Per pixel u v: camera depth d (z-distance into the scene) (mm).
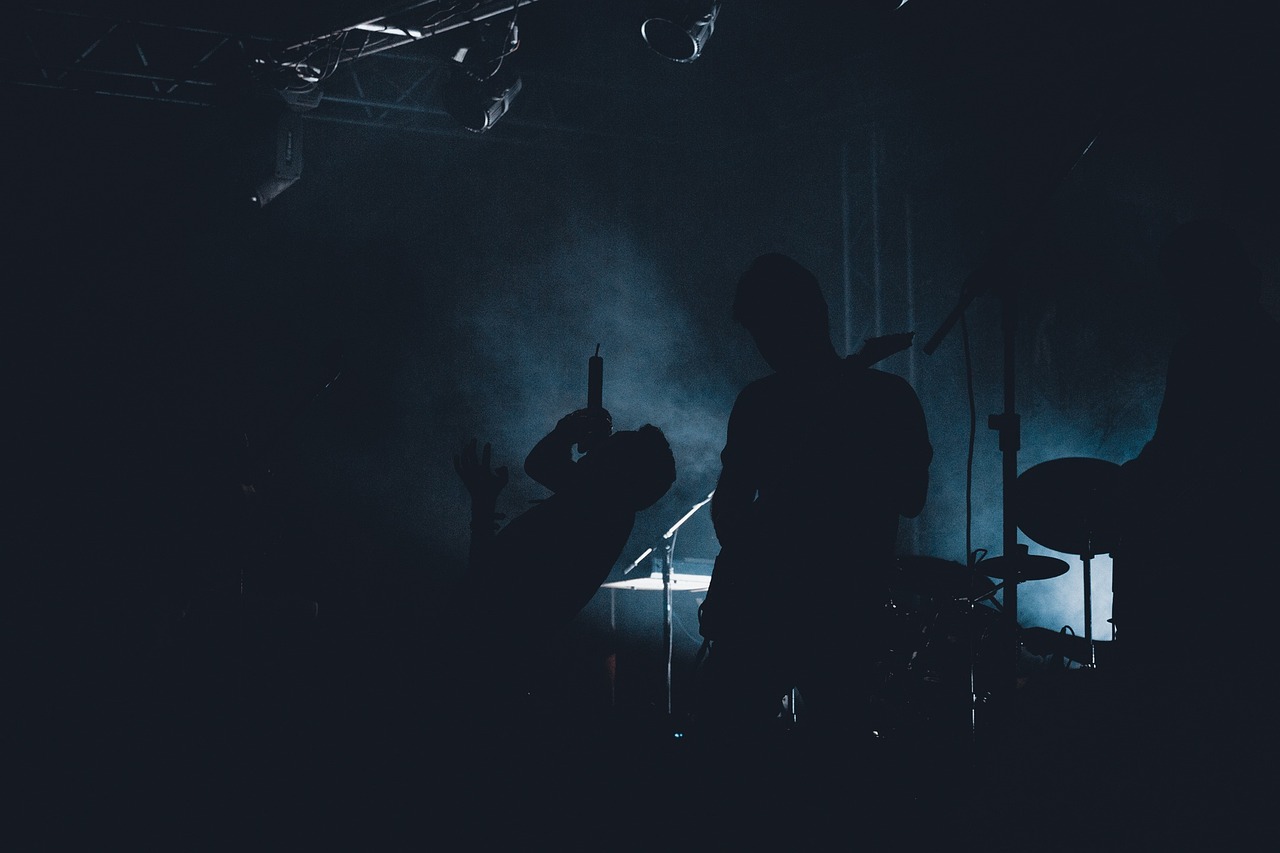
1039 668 6574
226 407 8094
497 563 2219
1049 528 4059
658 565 6062
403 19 6809
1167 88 6578
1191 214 6598
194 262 8086
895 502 2283
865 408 2303
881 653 2400
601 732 3236
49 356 7535
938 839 2176
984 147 7641
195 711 3406
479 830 2279
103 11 7102
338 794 2568
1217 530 2025
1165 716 1525
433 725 2301
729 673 2281
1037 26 7055
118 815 2584
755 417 2410
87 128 7957
